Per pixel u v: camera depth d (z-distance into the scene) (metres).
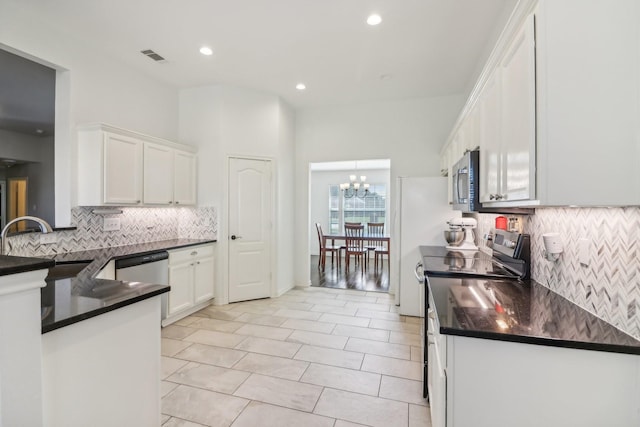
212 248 3.97
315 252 8.67
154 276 3.10
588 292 1.36
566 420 1.08
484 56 3.03
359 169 8.31
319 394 2.11
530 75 1.14
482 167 1.92
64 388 1.10
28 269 0.90
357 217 8.42
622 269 1.15
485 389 1.14
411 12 2.50
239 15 2.55
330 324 3.37
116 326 1.31
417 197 3.71
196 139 4.11
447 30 2.75
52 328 1.04
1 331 0.85
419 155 4.50
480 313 1.33
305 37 2.88
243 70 3.59
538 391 1.10
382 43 2.98
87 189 2.90
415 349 2.78
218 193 4.03
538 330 1.15
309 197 5.00
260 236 4.30
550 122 1.08
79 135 2.92
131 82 3.49
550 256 1.61
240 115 4.13
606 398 1.06
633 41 1.03
